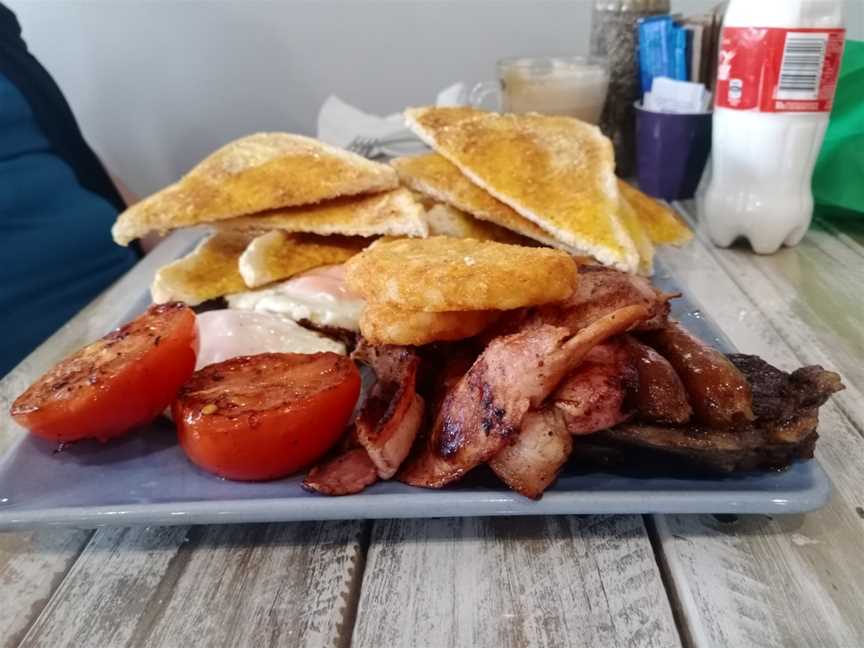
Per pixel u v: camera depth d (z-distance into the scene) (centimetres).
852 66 47
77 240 59
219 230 40
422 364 26
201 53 76
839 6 39
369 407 24
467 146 42
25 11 73
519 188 40
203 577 21
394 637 19
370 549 22
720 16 55
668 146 55
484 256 26
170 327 26
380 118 74
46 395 24
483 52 75
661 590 20
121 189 76
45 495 22
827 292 39
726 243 46
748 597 19
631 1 59
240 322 31
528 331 23
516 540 22
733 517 22
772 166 42
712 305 38
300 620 19
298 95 78
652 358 23
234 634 19
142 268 47
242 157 43
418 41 75
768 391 23
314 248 38
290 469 23
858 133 46
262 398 23
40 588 21
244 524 23
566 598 20
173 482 23
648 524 22
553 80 56
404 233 36
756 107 41
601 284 26
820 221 50
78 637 19
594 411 21
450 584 20
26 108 62
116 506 21
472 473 23
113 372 24
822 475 22
